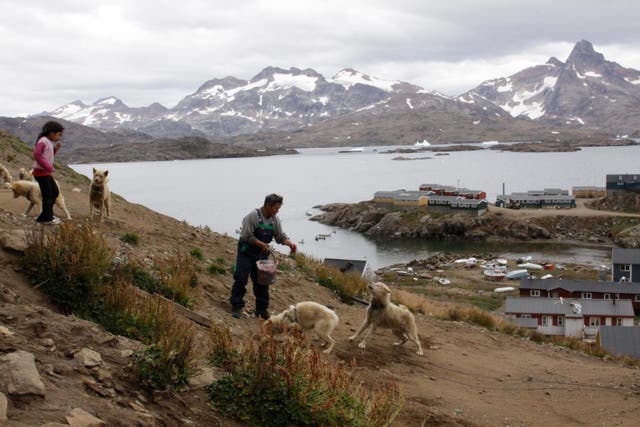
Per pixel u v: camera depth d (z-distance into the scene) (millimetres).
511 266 80875
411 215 116062
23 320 6055
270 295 12906
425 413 8016
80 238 8211
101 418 4723
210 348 7125
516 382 11000
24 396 4539
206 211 135500
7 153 29062
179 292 9898
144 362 5793
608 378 11883
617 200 124000
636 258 67438
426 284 68625
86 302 7574
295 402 6098
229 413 5883
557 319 46969
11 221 10438
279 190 192250
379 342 11820
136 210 18484
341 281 17125
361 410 6539
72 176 29047
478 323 19547
